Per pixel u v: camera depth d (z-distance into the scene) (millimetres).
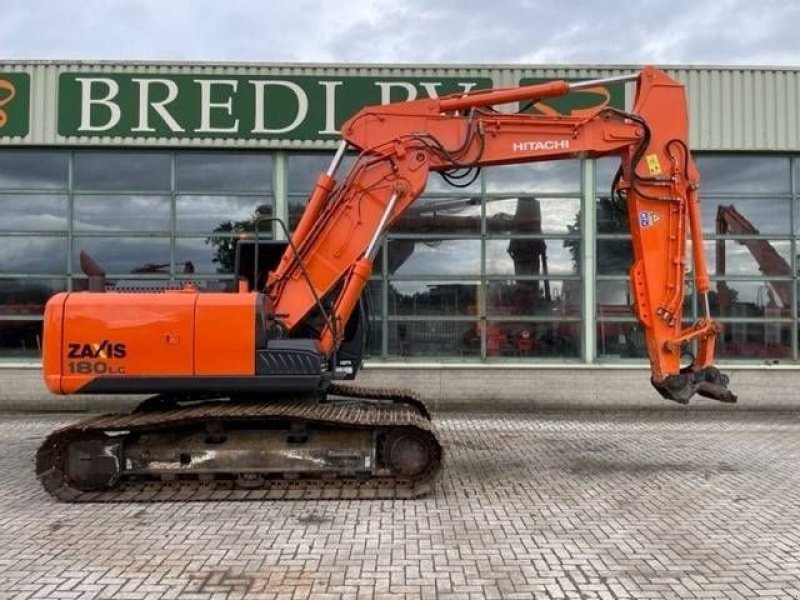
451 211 12156
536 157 7648
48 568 4910
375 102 11820
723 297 12328
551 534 5621
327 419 6574
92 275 7160
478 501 6555
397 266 12102
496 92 7598
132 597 4426
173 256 12023
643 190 7645
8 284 12000
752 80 12180
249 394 7188
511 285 12148
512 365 11898
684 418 11352
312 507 6340
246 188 12055
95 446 6656
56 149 12000
